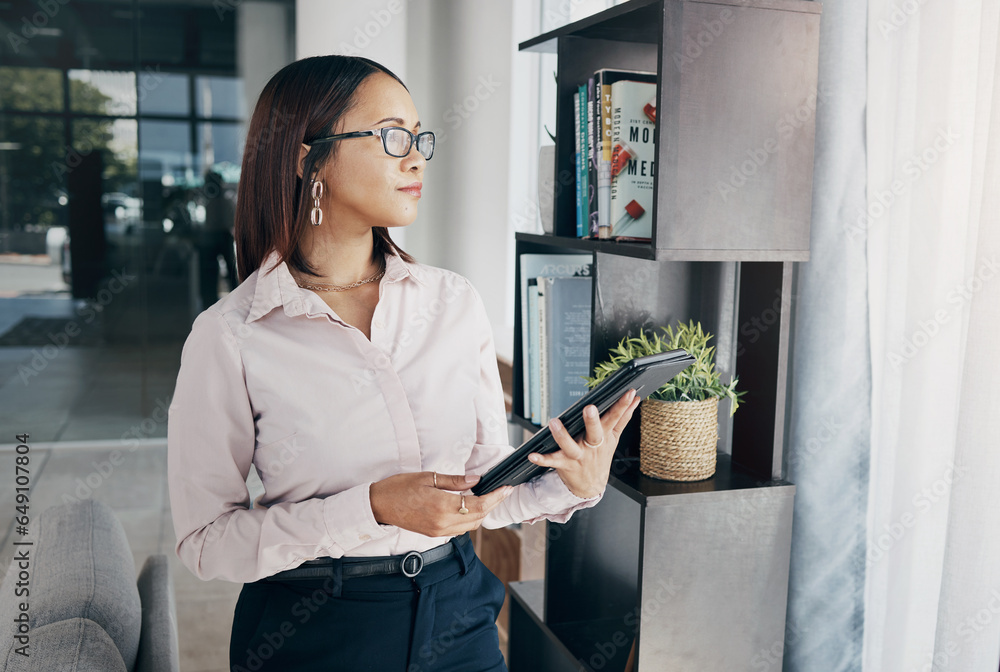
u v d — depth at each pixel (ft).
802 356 5.21
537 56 11.34
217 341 3.68
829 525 5.21
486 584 4.10
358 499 3.45
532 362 6.14
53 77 15.17
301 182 3.84
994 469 4.03
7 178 15.26
